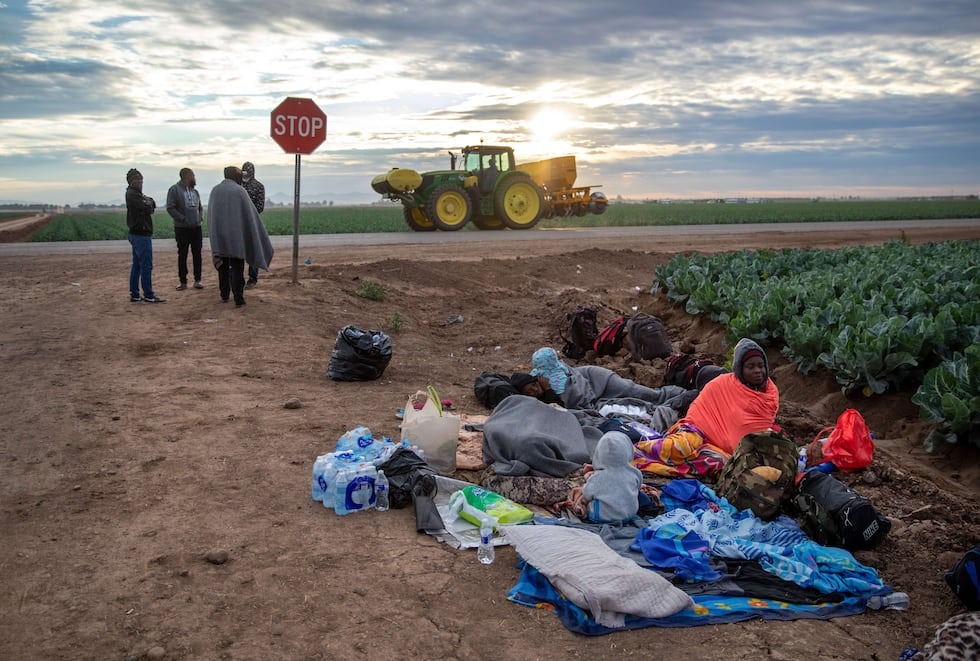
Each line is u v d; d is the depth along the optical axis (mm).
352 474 5512
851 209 79375
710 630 4219
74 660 3736
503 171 31125
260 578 4559
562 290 17750
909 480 6266
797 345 9281
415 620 4207
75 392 8070
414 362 10531
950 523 5617
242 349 10133
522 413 6762
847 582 4570
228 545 4945
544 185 35594
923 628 4320
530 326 13742
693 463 6293
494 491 5922
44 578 4457
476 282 17516
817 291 10945
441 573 4723
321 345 10773
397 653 3912
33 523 5152
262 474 6105
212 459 6367
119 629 4000
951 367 7309
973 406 6633
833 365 8664
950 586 4555
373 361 9102
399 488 5656
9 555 4711
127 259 18906
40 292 13750
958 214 64750
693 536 4992
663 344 10477
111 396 7992
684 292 14336
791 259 16516
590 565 4488
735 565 4844
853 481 6375
